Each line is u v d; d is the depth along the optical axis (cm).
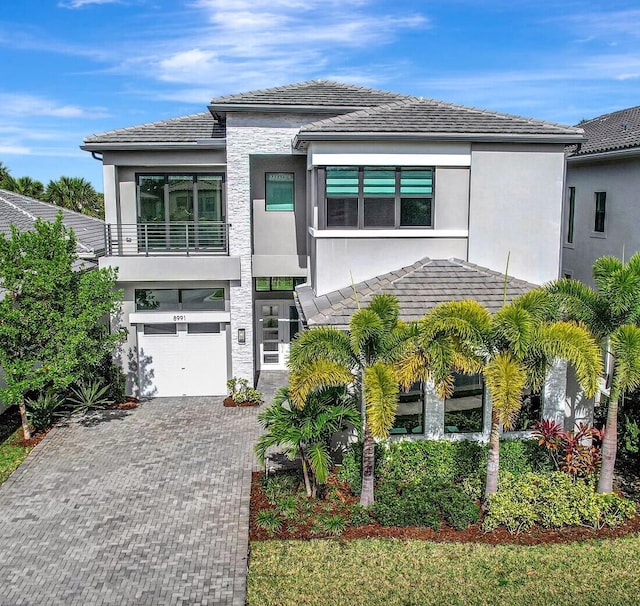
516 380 1221
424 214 1827
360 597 1096
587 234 2591
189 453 1738
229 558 1229
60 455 1722
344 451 1518
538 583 1130
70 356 1741
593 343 1273
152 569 1193
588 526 1311
